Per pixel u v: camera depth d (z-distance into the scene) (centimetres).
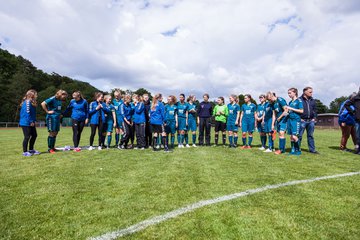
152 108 795
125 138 851
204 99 965
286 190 356
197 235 225
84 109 793
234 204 301
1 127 4294
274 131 798
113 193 345
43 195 336
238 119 923
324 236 222
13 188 367
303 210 281
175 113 908
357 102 755
